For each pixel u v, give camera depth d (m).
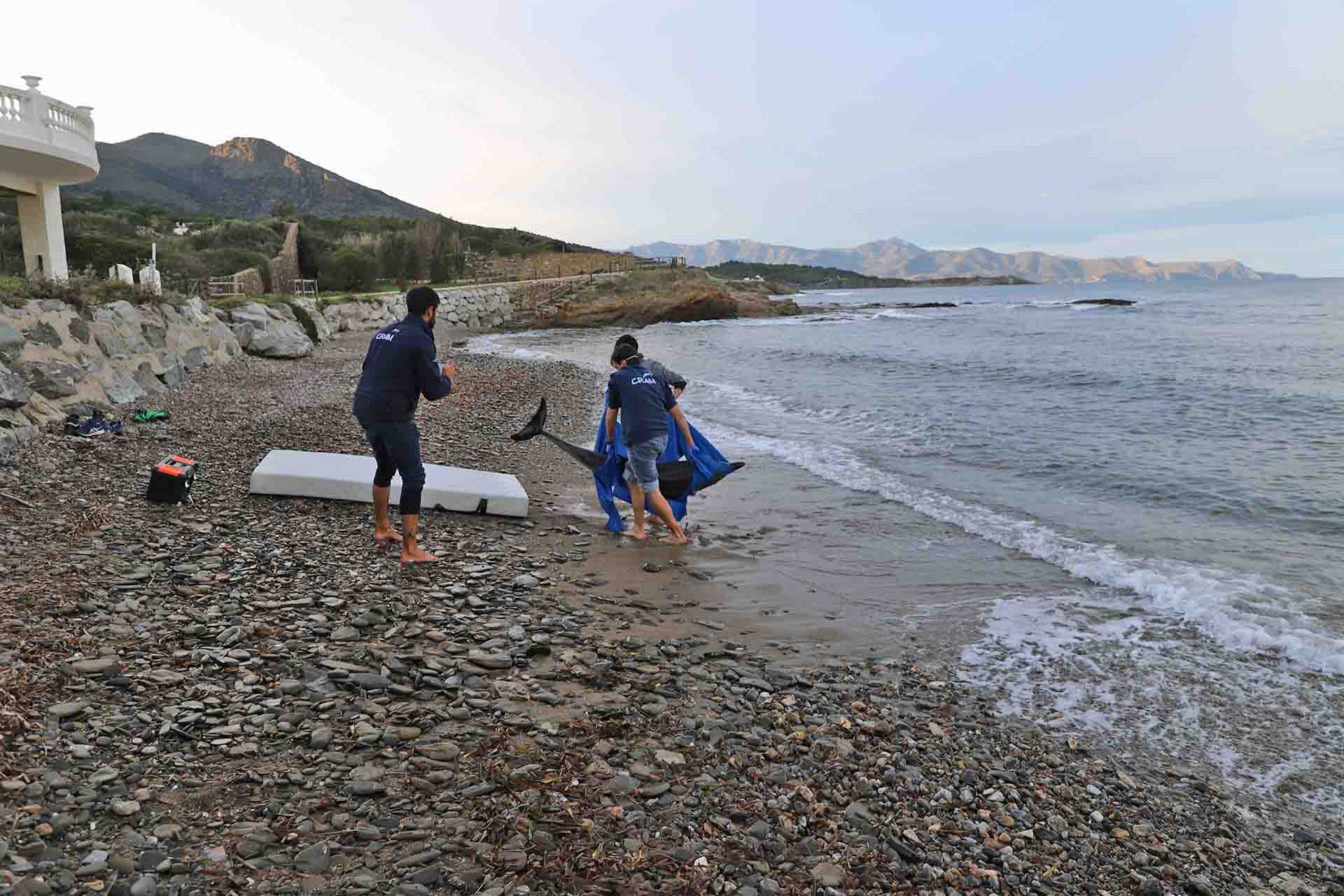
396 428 6.27
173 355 15.95
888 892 3.15
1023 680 5.44
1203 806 4.15
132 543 6.25
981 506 9.65
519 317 56.84
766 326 54.59
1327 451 12.61
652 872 3.08
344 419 12.97
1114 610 6.61
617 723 4.24
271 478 7.92
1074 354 30.72
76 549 5.94
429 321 6.39
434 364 6.31
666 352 33.72
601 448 8.29
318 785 3.42
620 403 8.01
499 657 4.91
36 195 19.94
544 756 3.84
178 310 17.66
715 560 7.55
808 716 4.64
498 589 6.24
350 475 8.12
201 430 11.06
